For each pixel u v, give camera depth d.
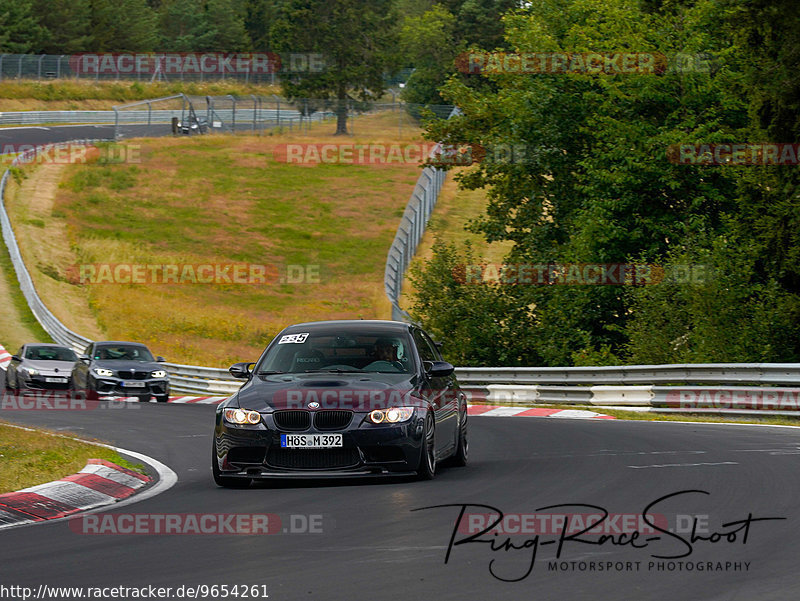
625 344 64.38
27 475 25.48
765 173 58.47
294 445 23.69
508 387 58.03
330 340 27.19
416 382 25.44
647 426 39.09
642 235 72.25
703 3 72.81
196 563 15.62
